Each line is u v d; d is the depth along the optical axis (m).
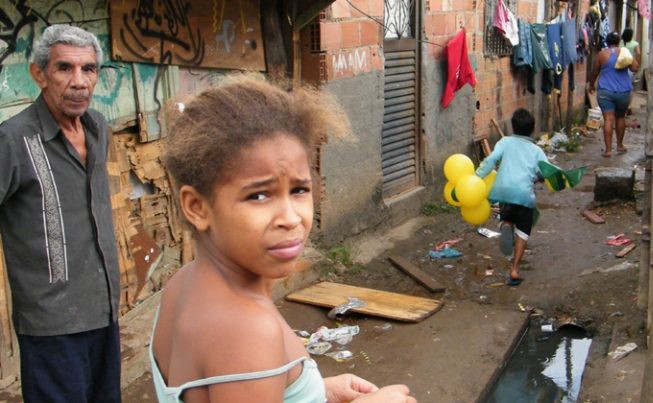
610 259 6.54
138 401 4.16
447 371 4.66
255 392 1.16
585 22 14.98
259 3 5.86
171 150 1.26
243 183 1.19
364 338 5.18
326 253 6.55
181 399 1.24
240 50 5.68
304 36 6.28
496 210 8.52
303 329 5.37
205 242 1.29
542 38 11.61
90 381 3.06
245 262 1.23
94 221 2.93
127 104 4.75
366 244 7.16
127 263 4.82
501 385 4.73
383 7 7.19
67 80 2.75
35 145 2.75
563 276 6.27
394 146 7.93
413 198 8.15
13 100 3.98
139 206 4.96
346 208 6.89
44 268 2.81
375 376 4.62
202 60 5.29
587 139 13.31
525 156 6.09
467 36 9.22
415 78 8.20
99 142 2.99
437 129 8.63
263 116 1.21
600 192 8.31
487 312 5.63
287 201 1.22
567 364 4.97
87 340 2.96
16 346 4.11
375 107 7.22
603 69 11.35
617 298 5.59
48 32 2.77
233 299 1.23
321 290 5.93
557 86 12.96
